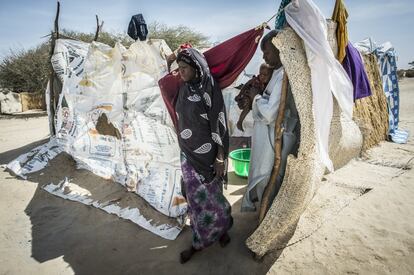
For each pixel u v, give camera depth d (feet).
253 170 9.15
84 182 14.02
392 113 22.62
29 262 8.91
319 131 7.93
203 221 8.20
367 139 18.12
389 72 22.57
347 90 8.86
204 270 8.32
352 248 8.99
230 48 8.74
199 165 8.00
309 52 7.57
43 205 12.53
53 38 17.63
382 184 13.42
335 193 12.57
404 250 8.78
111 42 58.65
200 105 7.61
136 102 12.42
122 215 11.24
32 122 35.04
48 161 16.28
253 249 8.48
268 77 9.00
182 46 9.09
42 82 47.67
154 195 11.53
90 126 14.84
